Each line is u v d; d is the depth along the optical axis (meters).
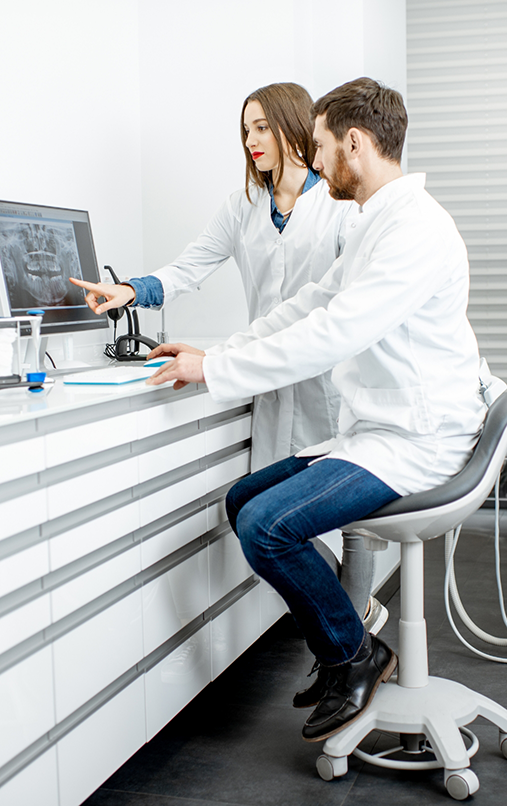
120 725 1.49
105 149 2.45
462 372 1.57
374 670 1.63
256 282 2.17
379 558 2.71
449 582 2.30
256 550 1.48
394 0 2.94
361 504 1.49
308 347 1.48
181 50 2.54
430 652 2.24
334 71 2.46
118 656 1.47
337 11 2.43
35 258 1.93
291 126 1.98
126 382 1.59
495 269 3.77
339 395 2.06
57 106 2.23
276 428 2.05
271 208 2.11
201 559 1.81
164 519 1.66
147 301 2.09
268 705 1.97
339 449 1.59
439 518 1.51
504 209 3.72
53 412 1.26
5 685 1.17
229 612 1.96
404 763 1.63
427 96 3.71
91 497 1.38
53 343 2.22
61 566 1.30
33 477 1.24
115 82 2.48
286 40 2.46
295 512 1.47
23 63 2.09
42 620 1.25
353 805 1.54
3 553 1.17
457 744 1.56
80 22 2.31
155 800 1.58
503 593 2.69
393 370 1.53
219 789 1.62
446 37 3.66
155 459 1.59
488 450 1.57
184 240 2.62
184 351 1.81
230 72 2.51
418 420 1.53
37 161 2.16
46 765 1.27
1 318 1.50
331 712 1.62
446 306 1.54
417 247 1.47
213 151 2.56
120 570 1.47
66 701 1.31
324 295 1.81
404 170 3.13
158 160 2.61
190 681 1.76
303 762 1.71
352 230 1.64
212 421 1.88
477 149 3.71
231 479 1.97
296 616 1.58
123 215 2.55
